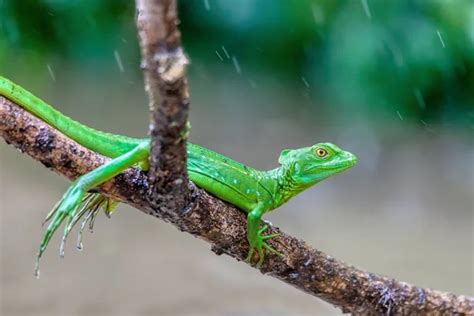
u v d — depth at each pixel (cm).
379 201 1723
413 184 1817
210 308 1212
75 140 513
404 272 1366
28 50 1909
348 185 1798
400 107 2245
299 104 2325
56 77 2136
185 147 454
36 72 1958
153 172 471
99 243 1415
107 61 2259
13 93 488
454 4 2211
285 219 1590
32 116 487
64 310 1177
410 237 1539
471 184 1834
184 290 1268
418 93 2228
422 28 2233
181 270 1344
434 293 595
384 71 2242
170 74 400
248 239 548
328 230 1550
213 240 543
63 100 2061
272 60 2516
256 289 1297
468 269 1388
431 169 1909
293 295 1288
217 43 2553
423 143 2078
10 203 1507
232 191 550
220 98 2336
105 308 1194
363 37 2256
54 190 1608
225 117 2191
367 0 2281
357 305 584
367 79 2259
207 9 2486
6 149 1781
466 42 2214
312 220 1599
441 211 1680
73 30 2080
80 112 2023
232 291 1281
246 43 2528
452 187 1812
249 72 2516
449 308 594
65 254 1364
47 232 469
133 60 2297
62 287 1248
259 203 561
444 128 2188
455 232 1574
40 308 1178
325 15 2366
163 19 382
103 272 1313
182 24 2525
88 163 496
